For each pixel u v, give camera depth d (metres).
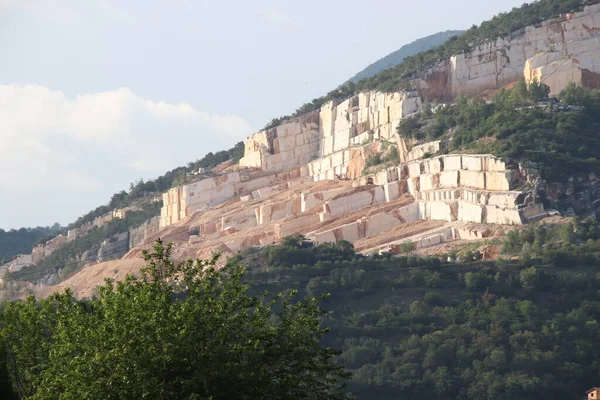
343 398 189.38
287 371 180.38
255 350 175.12
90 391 167.50
